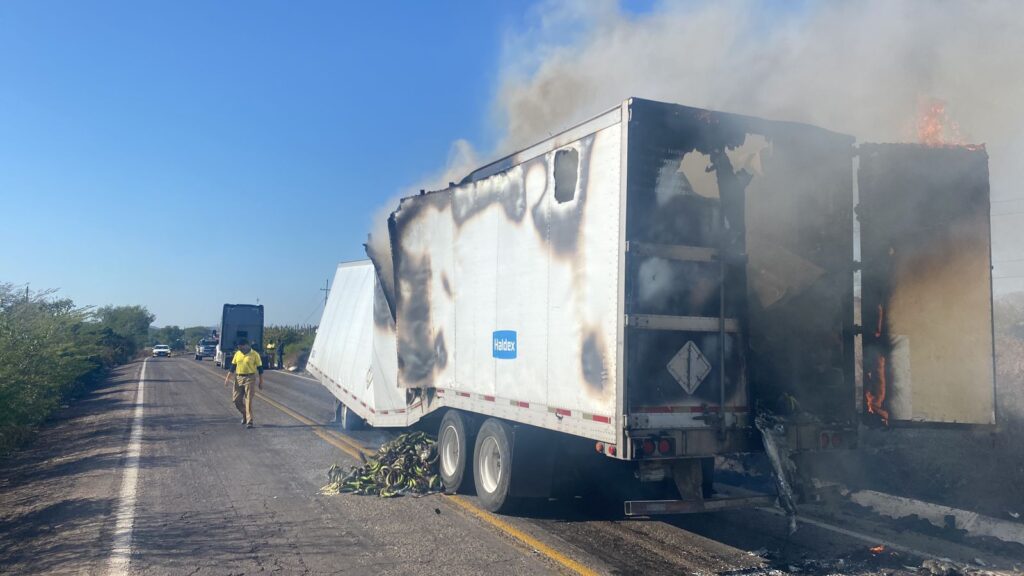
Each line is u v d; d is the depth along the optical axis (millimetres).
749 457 9039
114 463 11141
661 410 6156
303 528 7301
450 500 8609
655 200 6262
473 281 8523
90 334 28016
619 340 6027
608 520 7680
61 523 7633
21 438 14078
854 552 6410
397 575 5828
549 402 6957
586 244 6551
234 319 45344
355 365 13258
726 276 6621
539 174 7336
